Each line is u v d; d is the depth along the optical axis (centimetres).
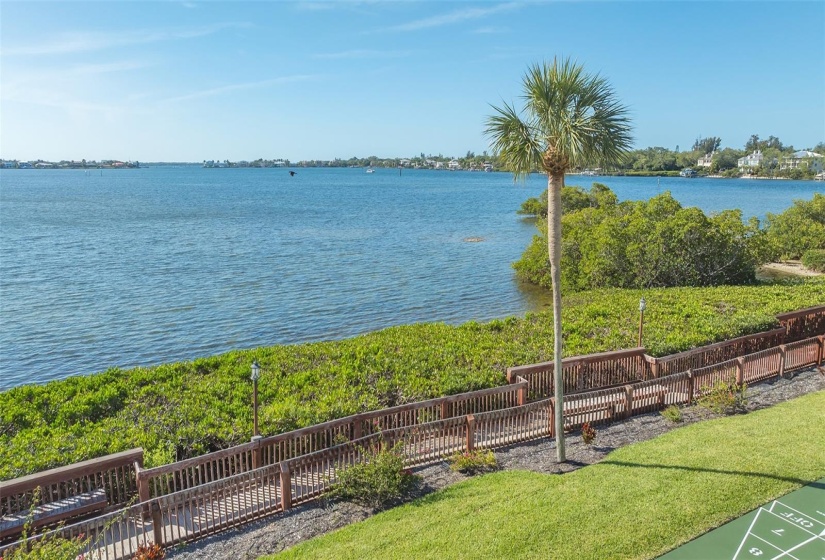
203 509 1084
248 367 1709
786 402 1542
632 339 1927
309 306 3375
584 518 979
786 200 11944
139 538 983
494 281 4119
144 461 1127
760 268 4484
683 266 3372
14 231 6150
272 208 9731
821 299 2478
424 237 6297
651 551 893
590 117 1041
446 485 1153
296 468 1097
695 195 13250
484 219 8200
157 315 3120
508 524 967
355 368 1716
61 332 2816
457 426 1275
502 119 1082
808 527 954
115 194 12875
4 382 2250
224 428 1274
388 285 3944
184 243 5569
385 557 888
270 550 951
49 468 1107
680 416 1462
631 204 4353
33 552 752
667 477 1118
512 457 1276
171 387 1596
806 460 1173
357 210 9512
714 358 1811
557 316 1186
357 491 1083
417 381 1575
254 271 4303
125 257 4753
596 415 1442
